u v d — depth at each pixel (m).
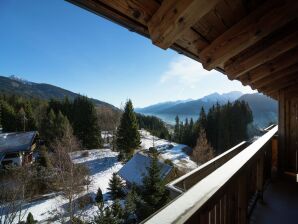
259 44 1.70
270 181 3.46
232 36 1.43
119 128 30.94
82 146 31.25
